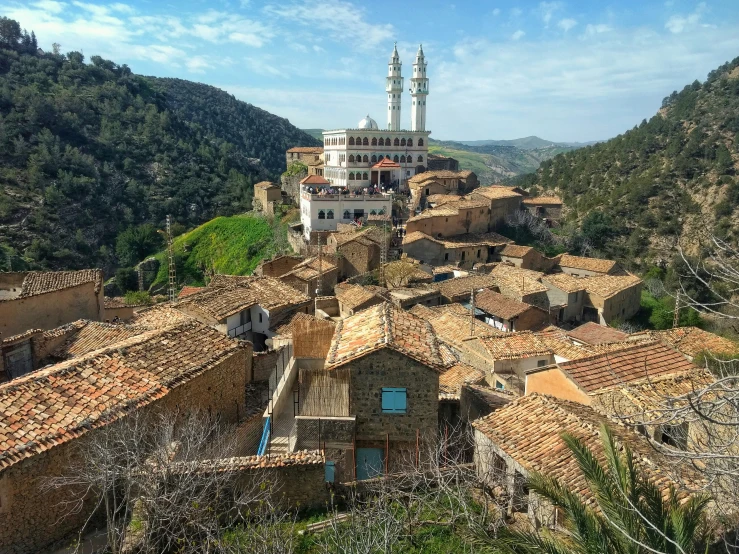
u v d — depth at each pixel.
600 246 85.00
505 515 14.45
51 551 13.95
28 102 119.19
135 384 17.34
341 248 59.28
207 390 19.53
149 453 15.66
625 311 57.16
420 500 14.15
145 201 114.38
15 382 16.02
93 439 14.95
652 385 18.42
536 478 11.38
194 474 13.91
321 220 77.12
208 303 31.08
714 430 11.66
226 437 18.50
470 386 22.08
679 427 15.24
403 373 16.62
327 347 23.47
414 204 82.62
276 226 90.50
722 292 45.53
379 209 77.94
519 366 29.91
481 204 76.50
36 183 99.69
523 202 92.50
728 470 9.01
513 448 14.94
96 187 108.19
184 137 145.62
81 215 100.25
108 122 133.00
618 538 9.98
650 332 32.91
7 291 35.31
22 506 13.59
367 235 62.84
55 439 14.35
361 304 43.03
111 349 18.72
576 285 55.09
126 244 96.56
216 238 96.62
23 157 104.88
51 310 30.31
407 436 16.91
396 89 104.62
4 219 90.25
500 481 14.91
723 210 80.81
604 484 10.51
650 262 78.25
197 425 16.62
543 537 11.00
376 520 13.20
